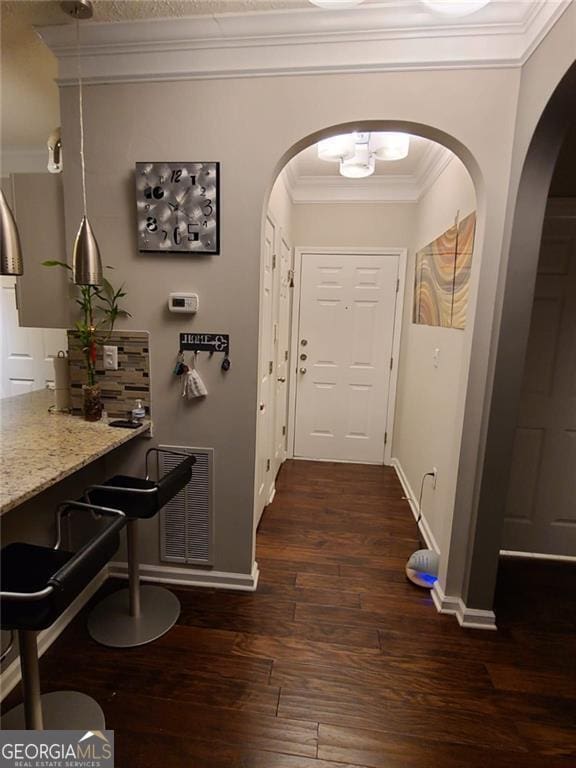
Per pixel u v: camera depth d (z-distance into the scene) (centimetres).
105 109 178
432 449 256
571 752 135
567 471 239
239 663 164
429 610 198
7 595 94
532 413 236
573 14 122
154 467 204
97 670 159
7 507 108
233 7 154
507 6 148
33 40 179
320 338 381
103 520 205
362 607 198
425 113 164
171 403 198
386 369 378
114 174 183
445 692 155
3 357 332
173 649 170
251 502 202
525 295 165
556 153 150
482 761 131
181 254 185
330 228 366
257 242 180
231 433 197
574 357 229
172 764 127
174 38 166
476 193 177
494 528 182
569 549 245
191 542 208
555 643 180
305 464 387
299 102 168
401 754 133
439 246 256
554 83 132
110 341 195
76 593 104
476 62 159
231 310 187
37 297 198
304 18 158
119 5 154
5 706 144
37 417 196
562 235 220
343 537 261
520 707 150
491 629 186
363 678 159
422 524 268
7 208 131
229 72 169
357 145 242
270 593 206
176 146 177
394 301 368
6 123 272
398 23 156
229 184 177
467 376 183
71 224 189
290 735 137
